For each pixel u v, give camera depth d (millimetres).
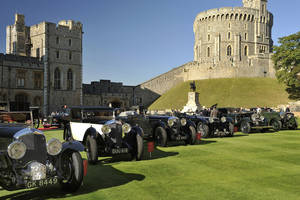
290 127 21031
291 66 53500
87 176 7707
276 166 8727
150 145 10359
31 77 53594
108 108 12406
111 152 9172
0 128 6668
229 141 14703
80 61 60812
